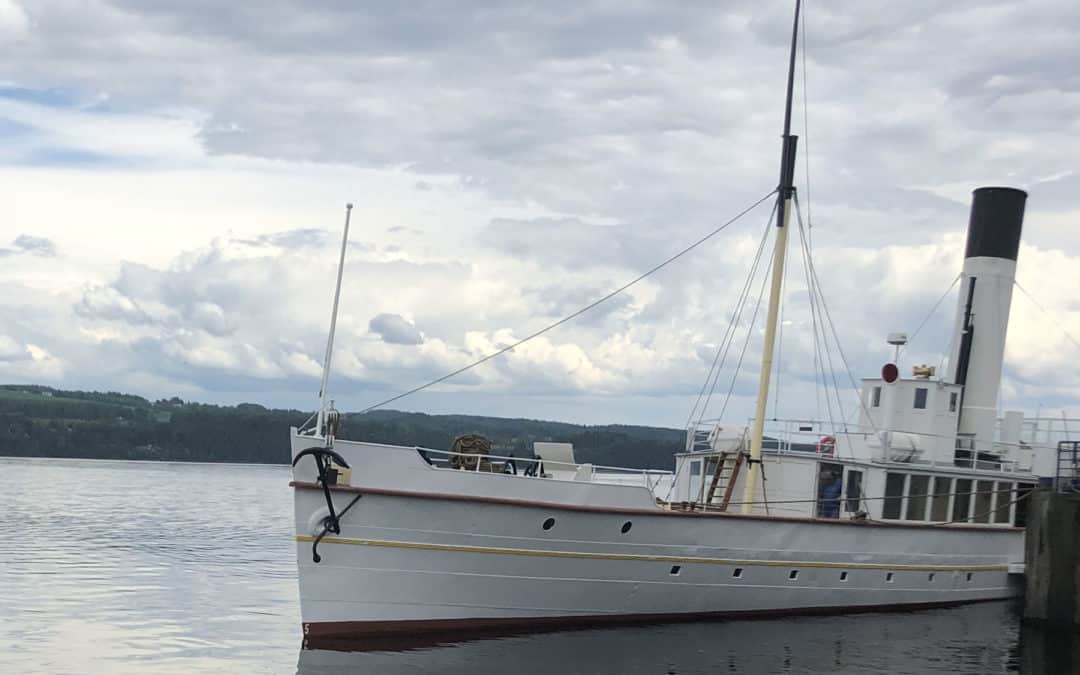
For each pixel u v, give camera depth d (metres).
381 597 20.61
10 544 43.09
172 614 26.95
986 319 30.75
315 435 20.36
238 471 152.25
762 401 24.88
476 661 19.55
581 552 21.80
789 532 24.14
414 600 20.84
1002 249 30.78
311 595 20.25
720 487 26.47
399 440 90.50
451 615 21.20
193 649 22.36
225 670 20.38
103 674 20.08
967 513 27.94
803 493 26.39
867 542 25.61
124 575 34.41
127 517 59.69
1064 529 25.83
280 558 41.00
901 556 26.39
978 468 29.48
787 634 23.19
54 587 31.25
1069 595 25.52
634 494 22.19
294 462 20.09
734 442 26.84
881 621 25.52
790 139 25.52
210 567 37.34
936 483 27.30
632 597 22.69
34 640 23.11
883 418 29.23
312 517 20.02
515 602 21.66
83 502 70.69
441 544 20.75
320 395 20.64
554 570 21.69
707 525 22.94
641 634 22.27
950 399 29.06
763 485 24.66
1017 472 30.28
